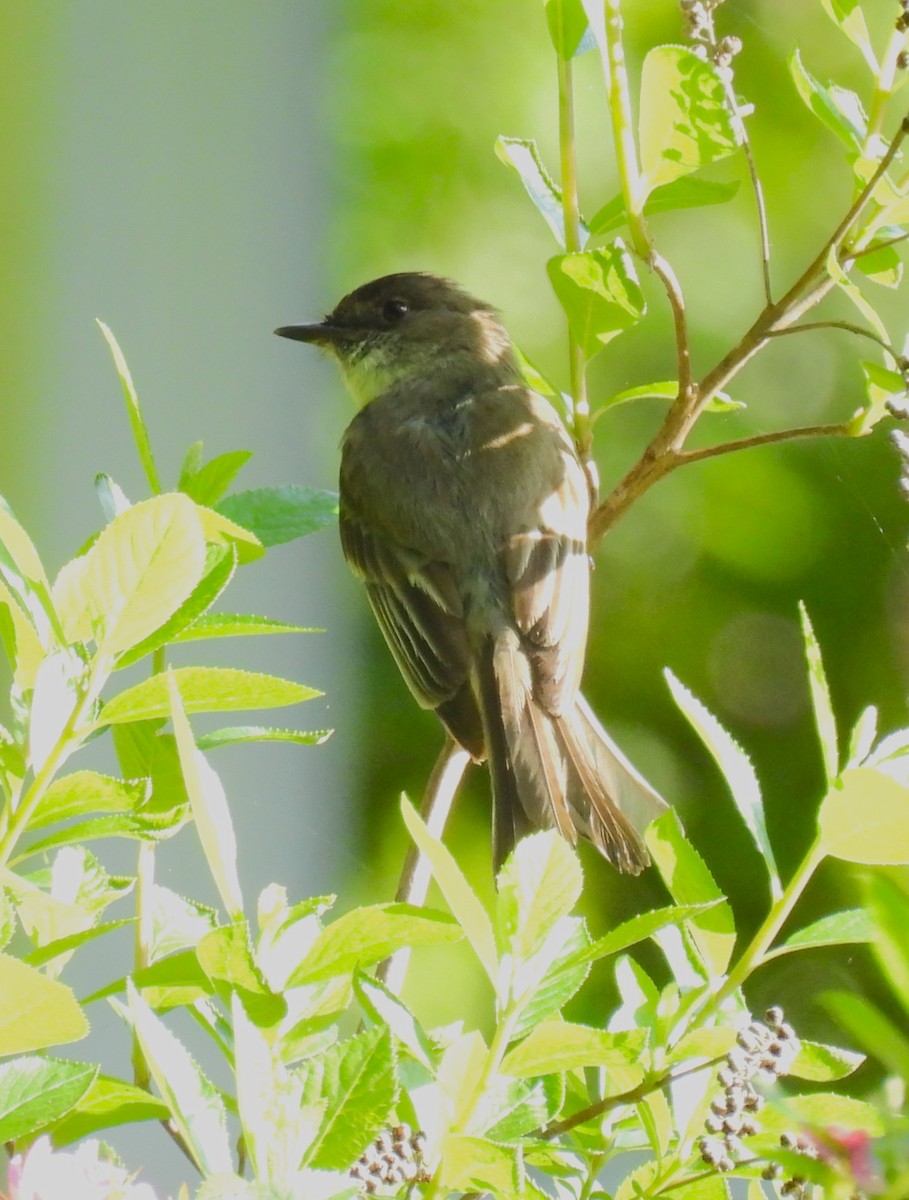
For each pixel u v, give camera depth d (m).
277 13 10.12
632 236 5.32
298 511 4.33
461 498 8.30
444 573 8.09
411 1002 9.18
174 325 9.43
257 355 9.96
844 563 11.40
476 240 12.02
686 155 5.15
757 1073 3.38
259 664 10.05
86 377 8.99
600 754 7.68
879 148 5.23
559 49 5.72
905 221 5.23
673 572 11.55
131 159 9.30
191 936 4.05
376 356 9.52
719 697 11.45
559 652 7.80
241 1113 2.90
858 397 11.72
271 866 9.66
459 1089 3.19
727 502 11.36
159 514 3.19
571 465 8.61
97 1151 3.42
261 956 3.43
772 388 11.76
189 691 3.28
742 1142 3.40
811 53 12.29
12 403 8.70
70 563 3.33
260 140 10.02
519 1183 2.93
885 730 11.25
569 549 8.25
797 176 12.25
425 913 3.31
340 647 11.20
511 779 7.26
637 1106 3.59
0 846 3.28
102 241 9.10
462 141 12.01
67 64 9.05
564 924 3.27
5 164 8.87
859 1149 2.74
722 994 3.54
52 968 3.64
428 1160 3.16
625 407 11.68
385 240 11.73
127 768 3.75
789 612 11.40
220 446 9.65
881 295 11.82
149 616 3.22
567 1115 3.95
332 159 11.30
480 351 9.39
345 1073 2.99
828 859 10.63
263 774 9.67
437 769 6.35
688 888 3.70
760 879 10.85
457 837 11.14
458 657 7.85
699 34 5.10
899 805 3.17
